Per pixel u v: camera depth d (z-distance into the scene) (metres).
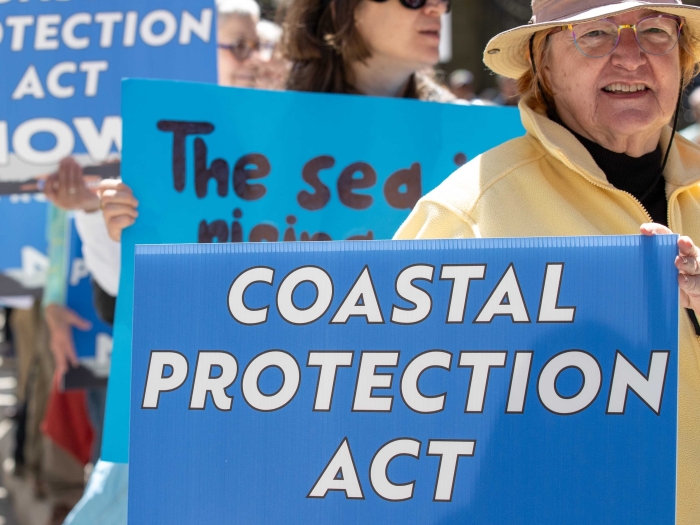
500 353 1.74
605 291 1.74
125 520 2.78
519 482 1.73
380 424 1.75
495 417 1.74
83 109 3.05
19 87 3.06
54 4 3.06
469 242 1.76
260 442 1.77
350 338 1.77
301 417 1.76
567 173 2.09
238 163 2.74
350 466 1.75
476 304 1.75
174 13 3.04
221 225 2.72
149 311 1.80
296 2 3.07
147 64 3.05
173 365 1.79
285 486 1.76
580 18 2.01
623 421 1.72
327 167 2.79
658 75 2.05
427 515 1.74
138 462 1.79
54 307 4.09
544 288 1.74
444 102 3.07
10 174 3.06
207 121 2.72
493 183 2.04
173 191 2.70
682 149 2.24
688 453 1.96
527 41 2.22
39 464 5.64
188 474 1.78
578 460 1.72
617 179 2.13
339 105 2.80
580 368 1.73
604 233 2.04
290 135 2.77
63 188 3.03
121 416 2.57
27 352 6.04
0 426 6.76
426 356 1.75
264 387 1.78
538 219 2.03
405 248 1.76
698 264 1.72
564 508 1.72
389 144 2.82
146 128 2.69
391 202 2.81
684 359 1.99
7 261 4.14
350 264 1.77
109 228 2.67
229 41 3.77
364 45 2.97
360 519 1.74
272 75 3.80
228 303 1.79
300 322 1.78
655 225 1.75
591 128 2.12
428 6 2.88
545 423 1.73
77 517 2.77
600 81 2.06
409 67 2.99
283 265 1.79
